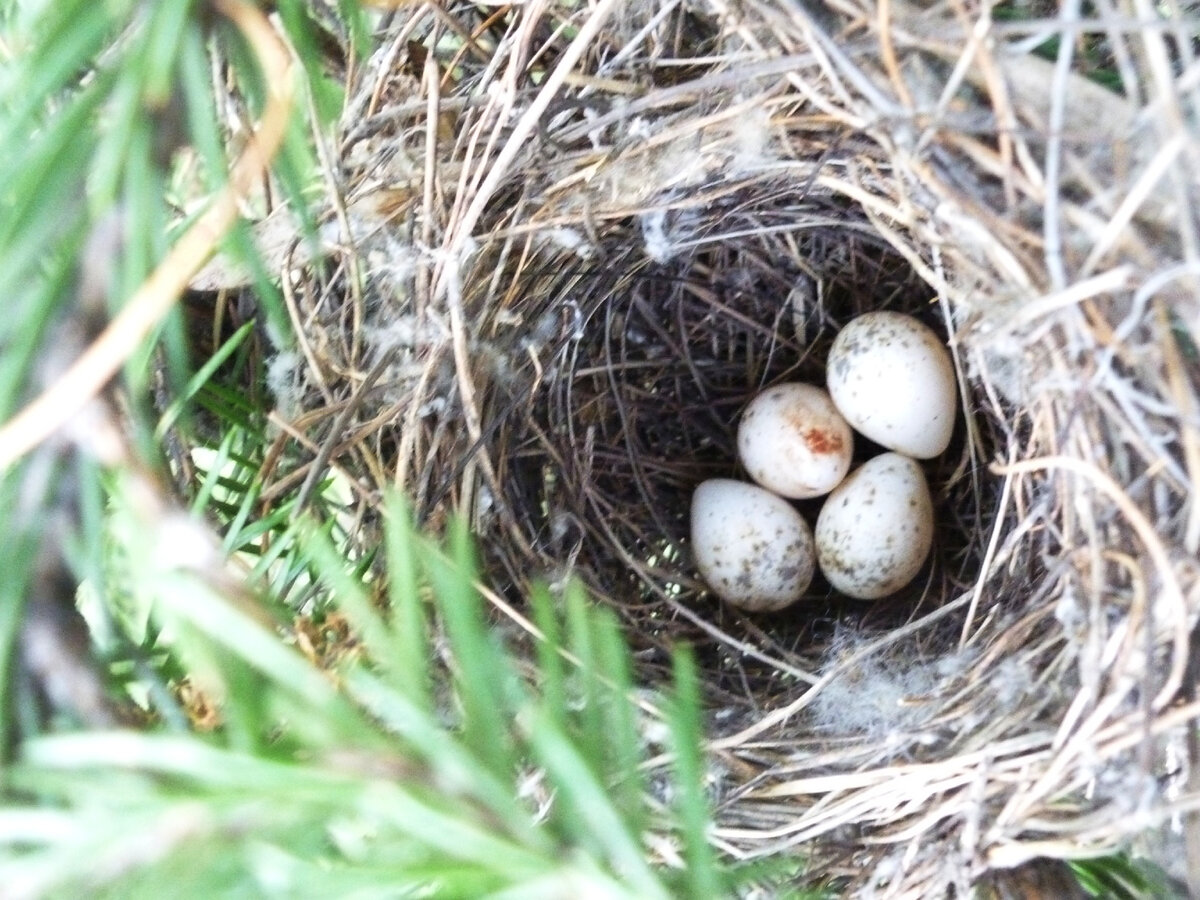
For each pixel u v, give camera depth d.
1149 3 0.14
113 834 0.08
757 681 0.20
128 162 0.10
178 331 0.12
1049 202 0.14
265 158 0.11
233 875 0.09
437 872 0.09
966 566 0.20
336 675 0.14
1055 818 0.15
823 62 0.15
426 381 0.17
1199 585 0.14
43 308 0.10
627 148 0.17
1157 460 0.14
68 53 0.11
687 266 0.20
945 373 0.20
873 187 0.17
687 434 0.22
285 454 0.18
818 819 0.16
